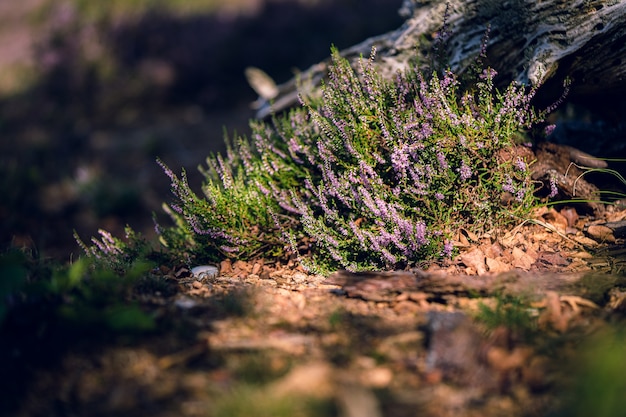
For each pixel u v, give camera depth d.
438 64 2.25
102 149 3.95
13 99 4.89
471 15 2.22
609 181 2.23
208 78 4.52
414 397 1.79
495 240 2.11
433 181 2.10
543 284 2.00
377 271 2.07
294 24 4.67
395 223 2.07
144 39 4.82
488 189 2.12
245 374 1.82
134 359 1.85
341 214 2.17
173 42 4.77
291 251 2.15
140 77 4.63
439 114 2.10
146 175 3.50
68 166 3.75
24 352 1.86
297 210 2.15
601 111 2.27
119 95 4.59
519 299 1.95
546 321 1.91
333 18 4.67
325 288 2.04
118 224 3.03
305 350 1.87
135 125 4.30
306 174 2.19
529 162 2.20
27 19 6.33
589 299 1.96
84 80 4.68
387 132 2.10
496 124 2.11
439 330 1.87
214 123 4.10
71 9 5.22
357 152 2.10
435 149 2.09
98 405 1.80
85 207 3.22
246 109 4.26
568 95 2.23
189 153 3.66
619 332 1.87
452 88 2.15
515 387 1.81
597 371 1.76
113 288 1.95
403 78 2.20
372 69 2.17
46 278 1.99
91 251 2.21
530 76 2.15
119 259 2.16
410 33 2.28
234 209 2.17
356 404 1.76
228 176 2.19
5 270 1.88
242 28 4.70
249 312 1.95
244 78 4.47
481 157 2.11
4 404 1.80
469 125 2.10
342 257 2.09
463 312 1.93
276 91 2.54
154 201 3.23
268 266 2.15
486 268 2.06
